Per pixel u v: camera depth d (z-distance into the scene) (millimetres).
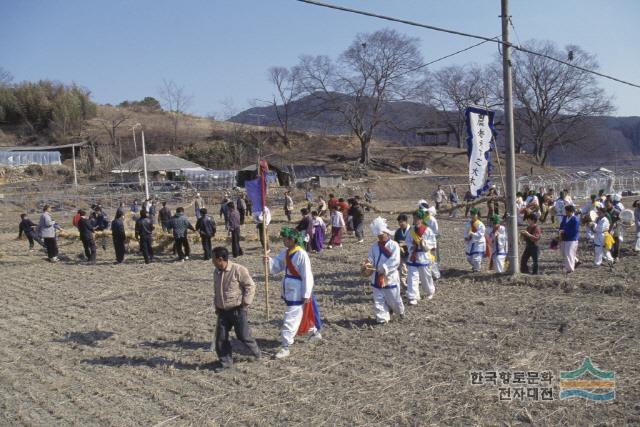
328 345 8164
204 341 8664
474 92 70062
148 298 11891
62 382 7129
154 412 6156
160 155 54969
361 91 61688
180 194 43969
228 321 7418
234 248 17344
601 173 48875
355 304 10484
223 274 7375
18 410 6332
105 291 12750
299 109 75438
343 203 22000
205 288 12711
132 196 41938
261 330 9023
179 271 15086
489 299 10328
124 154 69688
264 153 69312
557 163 96375
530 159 68312
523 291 10820
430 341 8109
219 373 7238
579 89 65125
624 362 6883
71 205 39188
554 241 12492
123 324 9891
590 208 16984
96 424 5922
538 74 65875
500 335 8195
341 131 88812
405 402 6102
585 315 8969
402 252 10820
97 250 19266
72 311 11023
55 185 45250
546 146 70625
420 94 62969
